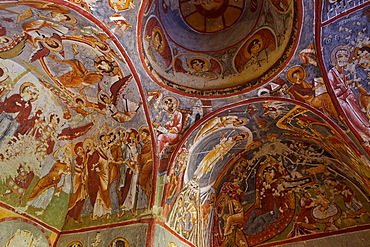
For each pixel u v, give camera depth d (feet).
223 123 24.47
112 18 18.30
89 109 23.57
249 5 21.68
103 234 22.35
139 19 18.95
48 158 23.70
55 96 22.89
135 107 22.79
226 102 23.06
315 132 23.79
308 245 24.35
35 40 19.39
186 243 24.34
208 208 27.96
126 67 20.90
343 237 23.65
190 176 25.54
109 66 21.01
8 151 21.34
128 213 22.61
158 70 21.89
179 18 22.52
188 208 25.62
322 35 19.26
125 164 24.06
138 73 21.26
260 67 21.94
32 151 22.71
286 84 21.61
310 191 26.27
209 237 27.40
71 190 24.86
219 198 28.81
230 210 28.19
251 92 22.48
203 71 23.31
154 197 22.44
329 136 22.59
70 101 23.18
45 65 21.04
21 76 21.08
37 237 21.99
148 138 23.34
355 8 17.98
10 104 21.03
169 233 22.61
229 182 28.99
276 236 25.67
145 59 20.84
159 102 22.76
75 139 24.68
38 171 23.09
